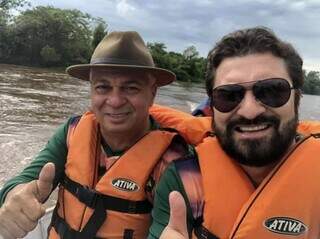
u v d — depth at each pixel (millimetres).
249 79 437
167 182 497
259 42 444
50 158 622
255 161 446
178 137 603
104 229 565
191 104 5191
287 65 450
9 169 1747
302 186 441
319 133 508
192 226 475
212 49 477
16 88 5059
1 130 2486
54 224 608
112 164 583
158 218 491
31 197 484
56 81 7203
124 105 572
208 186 469
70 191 592
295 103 467
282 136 442
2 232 485
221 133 462
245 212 442
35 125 2771
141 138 592
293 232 433
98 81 574
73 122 652
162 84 634
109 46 570
